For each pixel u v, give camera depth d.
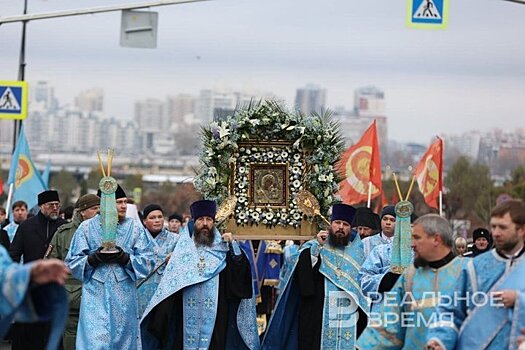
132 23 22.36
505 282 11.32
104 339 17.19
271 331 17.77
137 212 23.25
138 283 18.83
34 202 28.67
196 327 17.39
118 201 17.61
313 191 18.45
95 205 18.52
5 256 8.95
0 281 8.69
